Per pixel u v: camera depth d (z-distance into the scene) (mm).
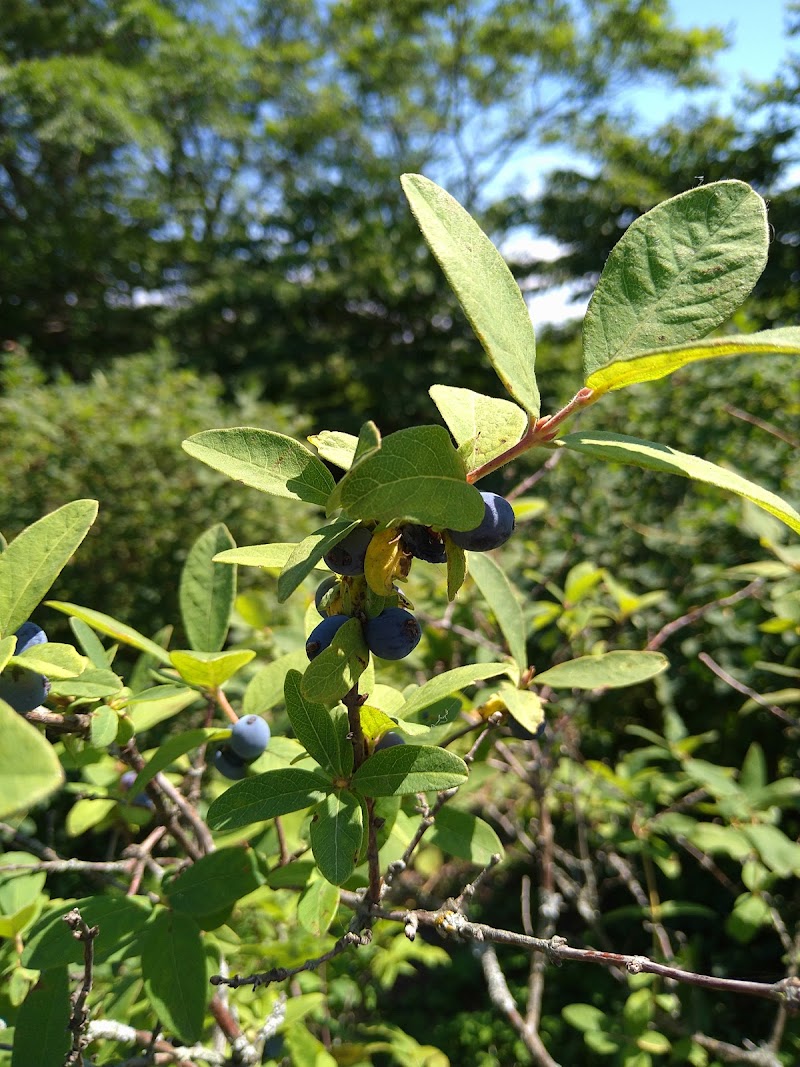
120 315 17500
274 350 17219
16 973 1671
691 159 12992
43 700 1148
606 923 3928
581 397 937
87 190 17766
